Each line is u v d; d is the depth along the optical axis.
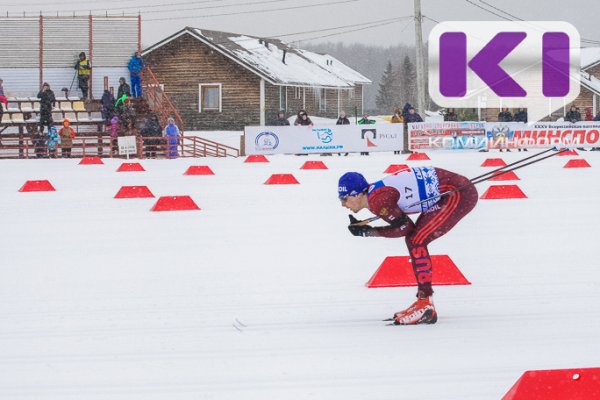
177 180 31.42
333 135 49.75
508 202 22.62
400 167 34.97
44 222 19.52
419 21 60.34
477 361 7.74
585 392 6.24
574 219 18.86
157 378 7.34
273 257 14.27
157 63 80.06
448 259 11.75
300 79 84.44
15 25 55.03
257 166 39.84
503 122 50.12
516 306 10.15
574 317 9.49
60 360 7.97
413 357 7.91
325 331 9.05
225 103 78.94
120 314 10.02
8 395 6.91
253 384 7.12
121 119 50.41
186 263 13.73
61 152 49.69
